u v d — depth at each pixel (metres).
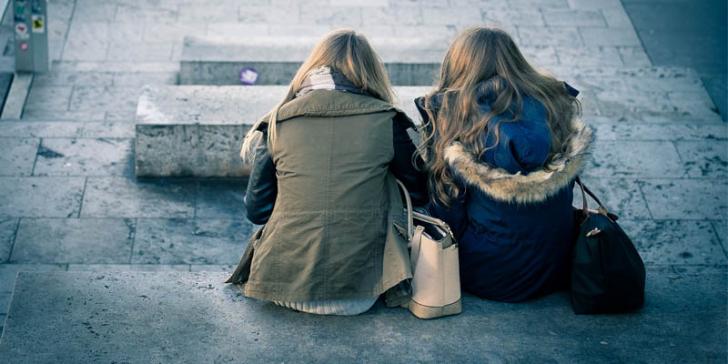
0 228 6.55
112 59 10.52
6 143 7.36
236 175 7.24
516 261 4.00
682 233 6.64
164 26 11.21
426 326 3.96
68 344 3.79
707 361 3.86
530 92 3.76
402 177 3.93
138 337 3.86
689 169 7.23
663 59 11.13
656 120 9.21
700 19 11.88
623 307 4.07
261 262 3.84
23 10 9.53
